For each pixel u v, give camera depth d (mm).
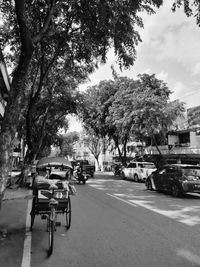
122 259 4684
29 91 20359
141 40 10852
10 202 11156
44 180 6551
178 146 27500
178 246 5387
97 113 29938
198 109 25484
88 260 4648
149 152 32125
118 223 7383
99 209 9523
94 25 10406
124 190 15711
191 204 10617
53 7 7711
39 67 16000
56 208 5977
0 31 12242
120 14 9688
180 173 12852
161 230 6633
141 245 5457
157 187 14695
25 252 5031
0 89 17734
